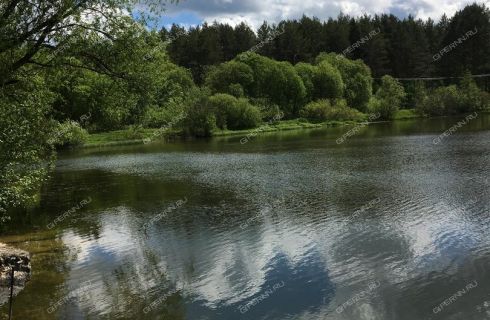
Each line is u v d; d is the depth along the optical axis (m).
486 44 133.75
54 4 18.50
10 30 18.05
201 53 143.62
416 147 54.38
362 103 126.69
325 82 126.12
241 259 19.69
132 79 21.06
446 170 37.56
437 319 14.09
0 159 20.45
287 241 21.72
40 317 14.62
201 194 33.56
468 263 17.91
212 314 14.92
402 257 18.88
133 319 14.59
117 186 38.56
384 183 33.69
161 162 53.28
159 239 23.03
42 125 22.70
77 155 65.81
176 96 27.34
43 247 22.14
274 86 122.00
